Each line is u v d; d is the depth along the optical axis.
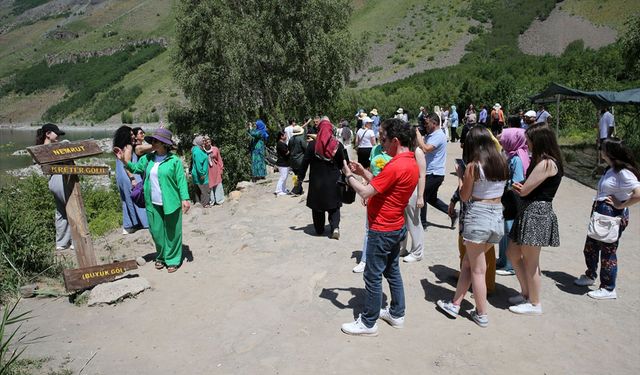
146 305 4.98
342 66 24.62
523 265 4.64
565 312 4.61
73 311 4.94
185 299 5.10
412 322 4.45
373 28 139.25
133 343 4.20
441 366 3.72
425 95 56.62
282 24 23.45
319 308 4.75
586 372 3.65
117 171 7.84
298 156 10.23
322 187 6.89
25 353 4.04
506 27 119.94
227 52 22.09
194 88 23.81
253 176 14.40
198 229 7.86
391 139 3.93
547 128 4.25
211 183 10.70
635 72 22.47
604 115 13.80
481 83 52.72
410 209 5.84
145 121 130.38
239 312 4.71
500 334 4.21
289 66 23.94
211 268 6.04
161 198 5.74
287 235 7.31
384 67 114.12
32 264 6.09
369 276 4.04
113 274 5.41
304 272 5.76
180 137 21.55
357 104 43.69
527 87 37.94
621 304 4.77
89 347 4.15
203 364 3.82
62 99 189.38
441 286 5.26
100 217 11.27
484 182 4.07
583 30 111.25
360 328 4.18
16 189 10.07
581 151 18.48
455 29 123.94
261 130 14.22
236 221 8.32
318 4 23.62
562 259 6.10
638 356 3.86
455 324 4.40
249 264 6.13
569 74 44.28
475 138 4.08
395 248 4.12
